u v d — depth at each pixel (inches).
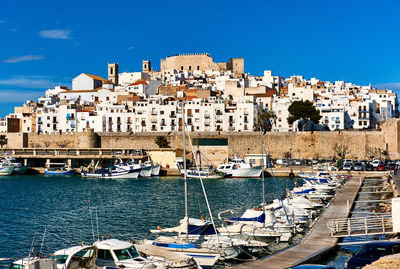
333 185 3873.0
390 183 3828.7
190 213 2898.6
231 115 6712.6
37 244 2119.8
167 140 6496.1
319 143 6112.2
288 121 6555.1
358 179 4571.9
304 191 3403.1
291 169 5369.1
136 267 1409.9
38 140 6973.4
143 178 5492.1
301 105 6373.0
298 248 1729.8
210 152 6274.6
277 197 3612.2
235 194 3853.3
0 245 2098.9
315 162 5910.4
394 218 1739.7
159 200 3508.9
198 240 1796.3
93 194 3914.9
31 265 1366.9
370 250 1412.4
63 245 2103.8
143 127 6870.1
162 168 5974.4
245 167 5433.1
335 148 6067.9
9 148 6653.5
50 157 6318.9
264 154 6141.7
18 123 7790.4
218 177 5398.6
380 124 7007.9
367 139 6023.6
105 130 6988.2
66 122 7239.2
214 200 3489.2
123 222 2615.7
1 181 5162.4
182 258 1459.2
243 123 6678.2
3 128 7800.2
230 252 1736.0
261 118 6860.2
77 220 2687.0
